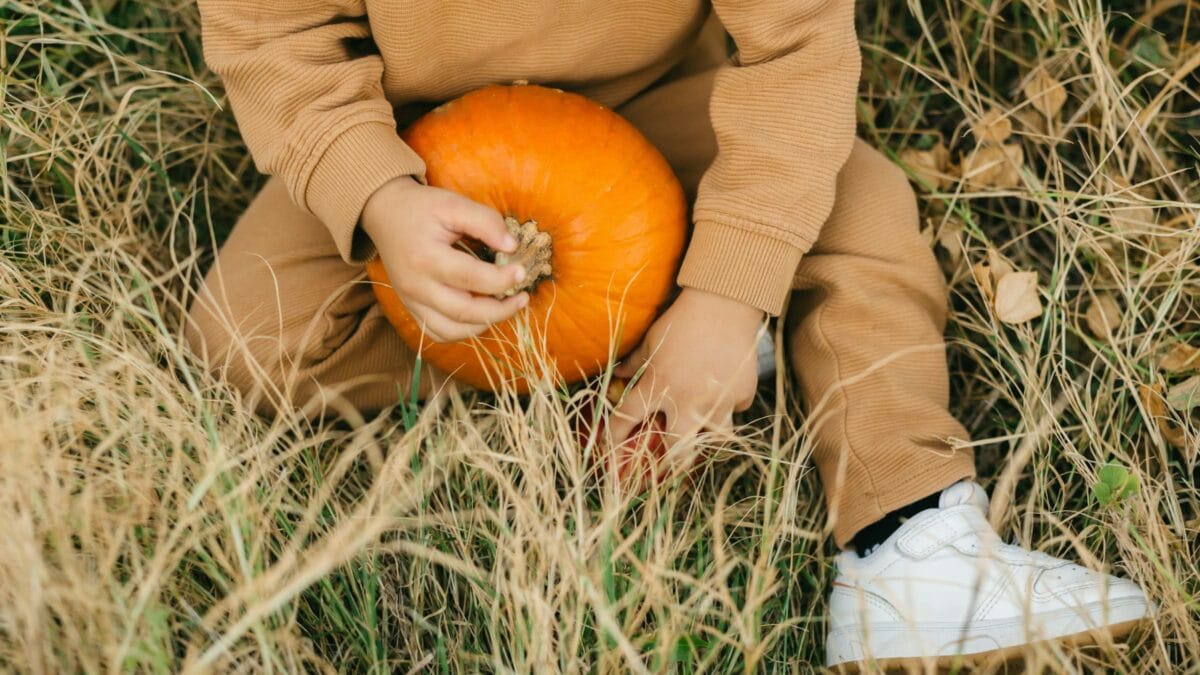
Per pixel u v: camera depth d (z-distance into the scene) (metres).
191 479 1.17
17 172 1.52
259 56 1.16
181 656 1.09
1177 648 1.19
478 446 1.26
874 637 1.16
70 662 0.97
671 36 1.31
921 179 1.63
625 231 1.18
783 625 1.15
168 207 1.64
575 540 1.16
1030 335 1.47
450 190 1.14
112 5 1.71
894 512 1.22
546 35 1.24
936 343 1.32
